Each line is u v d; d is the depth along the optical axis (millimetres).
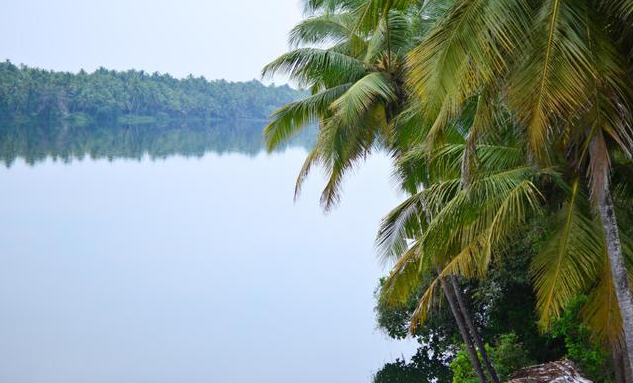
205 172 138125
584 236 11477
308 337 43500
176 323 48250
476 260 12469
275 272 63219
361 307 51000
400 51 17641
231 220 90250
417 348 30344
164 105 197375
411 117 15344
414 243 13922
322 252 71000
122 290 57438
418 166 15820
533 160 12078
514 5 9000
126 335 45375
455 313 18531
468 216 12305
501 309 24469
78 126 186125
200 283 59875
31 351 41656
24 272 62406
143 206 99188
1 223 83875
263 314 50000
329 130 16781
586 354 17438
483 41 8992
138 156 156000
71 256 69062
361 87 16438
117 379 36781
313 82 19500
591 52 9250
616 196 12430
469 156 10562
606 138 11258
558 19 8992
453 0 13922
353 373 33562
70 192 108000
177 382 36344
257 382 35406
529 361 21125
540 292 11664
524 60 9180
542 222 14367
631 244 11656
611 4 9242
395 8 10828
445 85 9258
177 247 74062
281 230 83375
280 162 159375
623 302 10688
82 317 49594
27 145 156875
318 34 19344
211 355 40750
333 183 17656
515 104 9266
